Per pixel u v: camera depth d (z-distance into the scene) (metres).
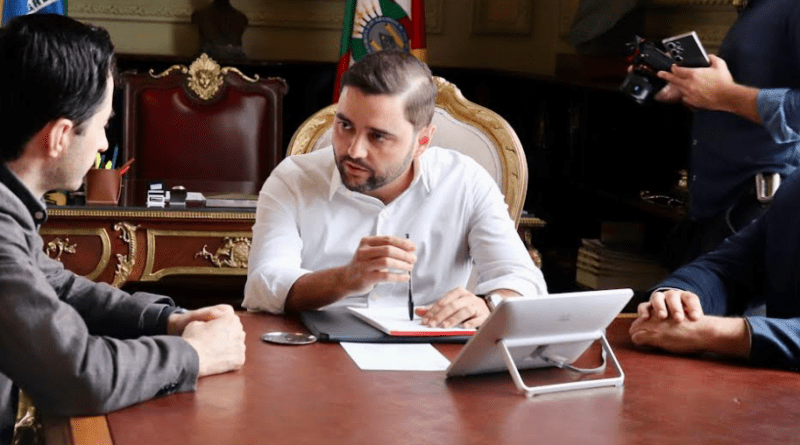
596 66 5.10
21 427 2.02
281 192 2.38
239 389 1.61
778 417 1.58
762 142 3.21
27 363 1.47
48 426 1.47
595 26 5.16
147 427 1.43
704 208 3.40
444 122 2.76
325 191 2.38
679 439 1.45
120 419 1.46
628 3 4.97
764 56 3.21
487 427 1.47
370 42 5.28
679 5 4.89
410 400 1.58
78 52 1.59
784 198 2.21
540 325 1.68
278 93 4.43
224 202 3.58
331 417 1.49
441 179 2.41
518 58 6.43
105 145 1.69
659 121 4.66
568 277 4.88
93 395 1.47
